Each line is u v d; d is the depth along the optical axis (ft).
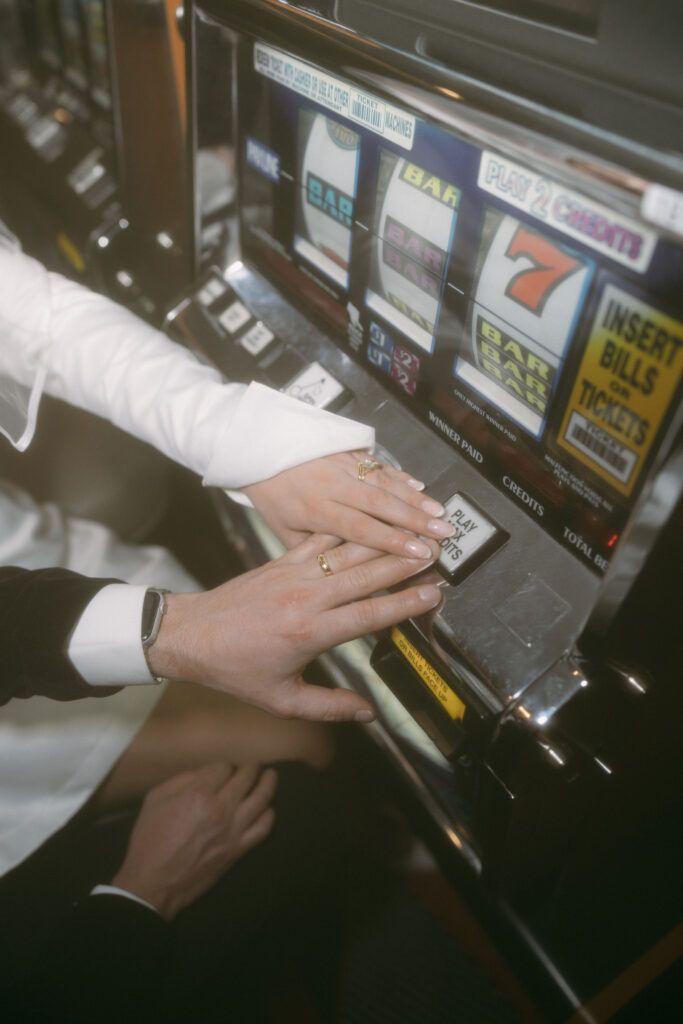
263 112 3.30
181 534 6.02
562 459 2.40
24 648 2.86
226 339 3.80
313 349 3.52
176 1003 3.14
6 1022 2.87
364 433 2.80
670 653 2.21
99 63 5.53
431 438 3.00
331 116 2.88
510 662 2.33
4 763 3.50
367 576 2.53
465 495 2.75
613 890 3.19
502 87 2.02
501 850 2.78
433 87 2.14
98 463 5.30
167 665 2.81
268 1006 3.29
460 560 2.56
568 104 2.14
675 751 2.43
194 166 3.61
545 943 4.09
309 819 3.80
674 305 1.84
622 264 1.95
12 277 3.51
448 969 4.62
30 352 3.48
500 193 2.25
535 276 2.26
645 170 1.66
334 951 3.63
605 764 2.43
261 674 2.68
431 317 2.81
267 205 3.60
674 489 1.66
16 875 3.49
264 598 2.62
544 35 2.19
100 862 3.60
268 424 2.89
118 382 3.38
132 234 5.28
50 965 3.04
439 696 2.59
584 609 2.34
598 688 2.19
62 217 5.85
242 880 3.55
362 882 4.96
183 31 3.19
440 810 3.38
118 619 2.79
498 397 2.61
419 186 2.60
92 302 3.62
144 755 4.02
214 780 3.77
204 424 3.05
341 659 3.41
